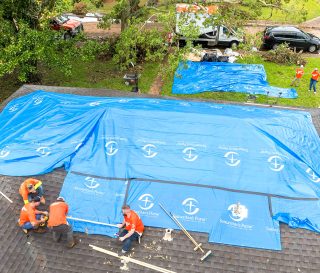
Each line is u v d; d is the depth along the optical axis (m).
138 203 9.88
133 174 10.44
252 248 8.99
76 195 10.11
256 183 10.16
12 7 18.14
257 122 11.33
